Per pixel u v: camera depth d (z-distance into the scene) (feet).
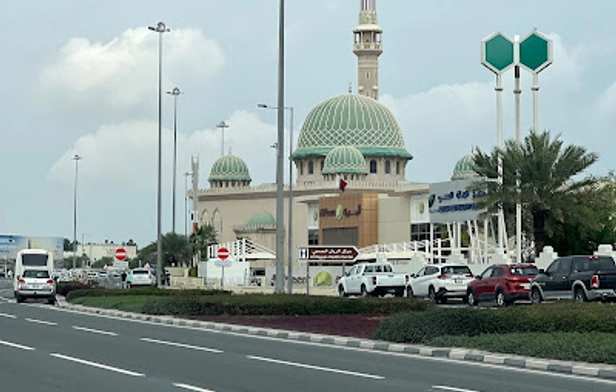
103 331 105.29
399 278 180.75
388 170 489.67
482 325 84.84
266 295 138.62
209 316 127.54
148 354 77.25
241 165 546.67
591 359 66.85
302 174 492.54
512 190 187.83
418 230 335.88
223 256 229.45
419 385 57.06
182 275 374.63
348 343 87.66
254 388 55.52
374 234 359.46
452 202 213.25
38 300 207.31
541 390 54.95
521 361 68.59
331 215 383.86
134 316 134.92
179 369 65.82
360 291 185.16
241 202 497.46
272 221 470.80
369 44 528.63
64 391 54.49
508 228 238.89
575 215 189.67
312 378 60.64
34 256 214.90
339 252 164.04
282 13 143.54
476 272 197.67
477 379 60.39
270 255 348.59
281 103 143.64
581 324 82.17
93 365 68.49
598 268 126.72
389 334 86.12
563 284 128.88
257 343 89.56
